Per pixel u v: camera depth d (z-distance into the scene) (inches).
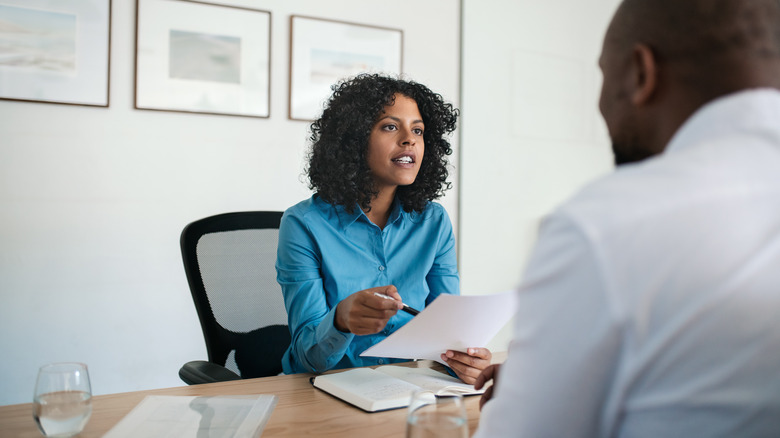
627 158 25.3
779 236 17.7
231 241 68.3
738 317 17.3
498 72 122.9
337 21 114.6
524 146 123.5
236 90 107.4
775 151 19.1
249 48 108.2
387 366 52.8
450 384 46.4
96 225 99.3
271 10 109.7
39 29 94.6
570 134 125.1
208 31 105.3
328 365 51.6
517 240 124.0
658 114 23.0
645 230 17.7
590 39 124.3
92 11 97.5
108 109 99.6
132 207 101.5
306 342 52.4
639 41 22.9
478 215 121.4
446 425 27.0
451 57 123.6
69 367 34.5
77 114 97.6
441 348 47.1
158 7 101.8
